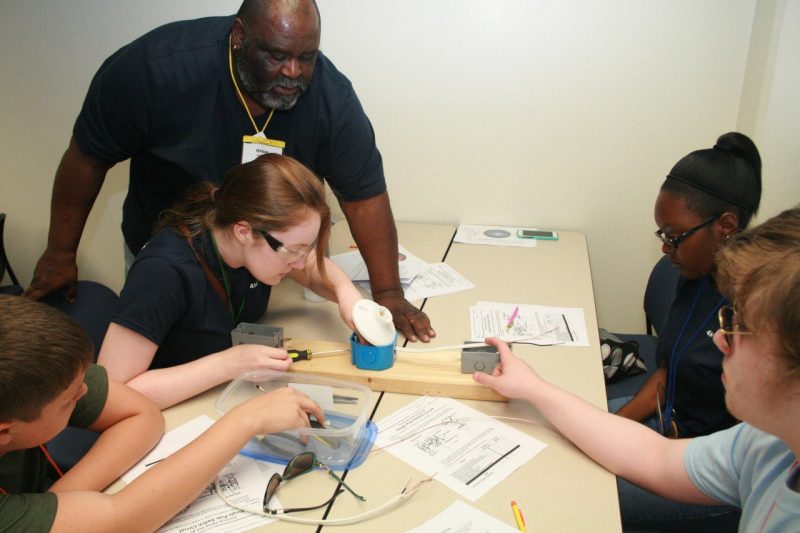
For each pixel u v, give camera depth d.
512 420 1.19
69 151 1.66
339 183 1.68
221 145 1.61
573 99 2.21
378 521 0.94
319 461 1.07
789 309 0.60
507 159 2.34
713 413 1.37
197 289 1.27
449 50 2.22
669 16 2.04
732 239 0.73
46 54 2.45
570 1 2.08
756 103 1.93
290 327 1.59
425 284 1.87
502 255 2.12
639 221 2.33
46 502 0.85
